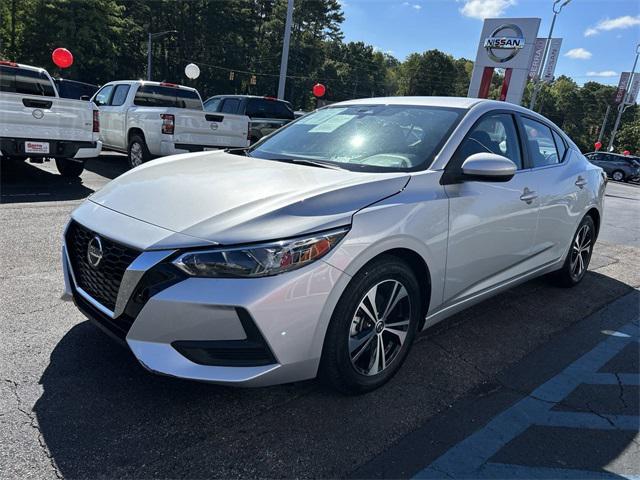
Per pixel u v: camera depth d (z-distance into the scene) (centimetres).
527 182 369
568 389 304
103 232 245
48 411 240
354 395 273
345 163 312
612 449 248
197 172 296
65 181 838
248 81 6588
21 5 4169
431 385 295
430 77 10169
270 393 272
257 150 371
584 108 10075
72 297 276
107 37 4422
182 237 225
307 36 7456
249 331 219
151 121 936
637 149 6328
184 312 217
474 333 376
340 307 243
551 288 500
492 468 227
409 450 235
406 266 273
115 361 288
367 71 9081
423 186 283
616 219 1091
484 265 335
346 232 239
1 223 545
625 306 463
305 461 222
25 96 707
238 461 219
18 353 288
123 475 206
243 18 6366
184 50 6209
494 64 1789
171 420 243
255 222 228
